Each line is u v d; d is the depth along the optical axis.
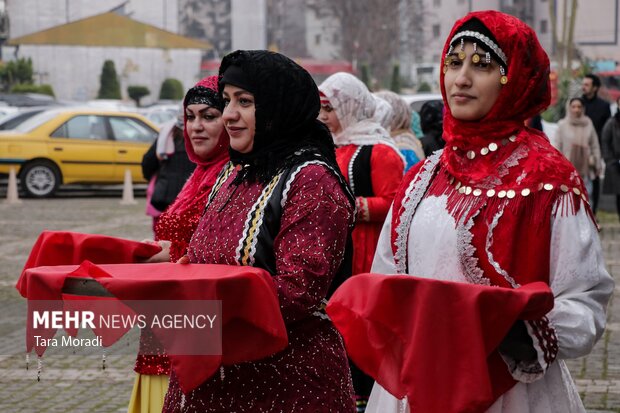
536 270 3.39
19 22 64.88
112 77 60.34
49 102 42.38
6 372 8.04
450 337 3.06
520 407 3.32
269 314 3.40
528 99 3.51
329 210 3.70
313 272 3.62
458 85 3.51
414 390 3.05
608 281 3.40
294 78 3.83
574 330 3.27
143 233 17.00
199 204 4.95
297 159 3.80
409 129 8.41
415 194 3.68
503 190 3.43
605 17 79.94
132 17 66.94
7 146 22.78
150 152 8.91
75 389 7.58
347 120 6.32
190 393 3.78
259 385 3.72
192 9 75.12
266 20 82.94
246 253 3.76
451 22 87.56
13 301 10.91
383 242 3.86
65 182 23.19
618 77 55.00
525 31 3.48
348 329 3.26
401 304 3.12
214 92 5.07
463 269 3.47
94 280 3.51
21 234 16.81
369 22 81.75
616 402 7.05
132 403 4.93
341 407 3.83
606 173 17.08
